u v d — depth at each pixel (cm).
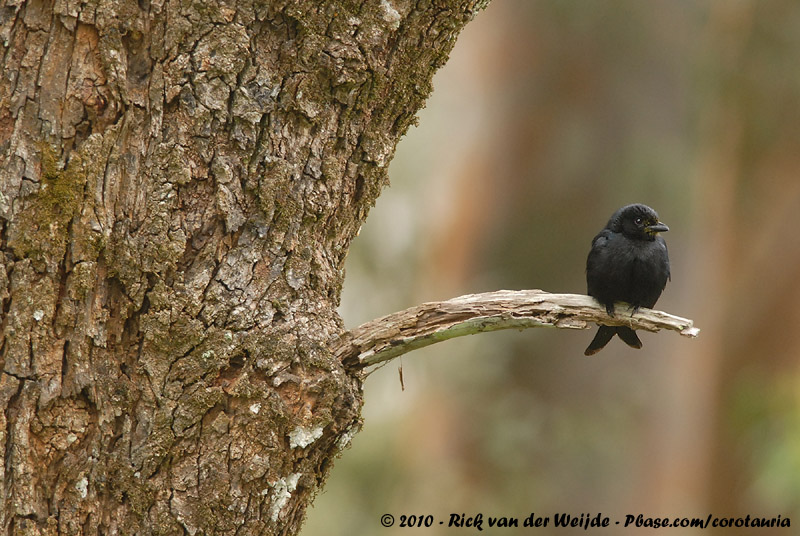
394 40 705
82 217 610
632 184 2038
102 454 614
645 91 2064
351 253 2012
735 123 2411
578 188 2061
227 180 643
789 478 2173
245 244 649
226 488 628
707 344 2288
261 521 641
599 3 2066
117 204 623
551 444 1981
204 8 636
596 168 2059
